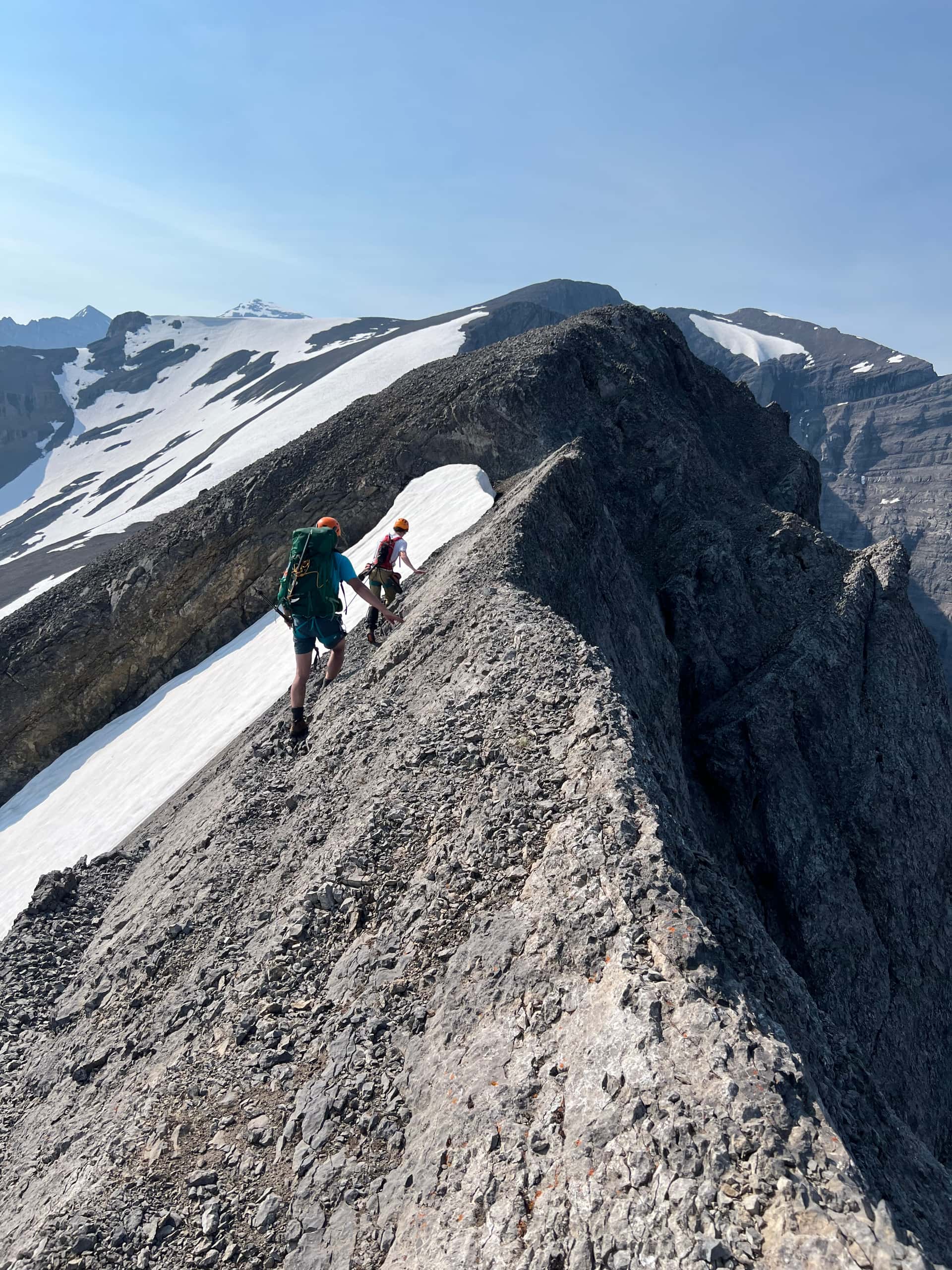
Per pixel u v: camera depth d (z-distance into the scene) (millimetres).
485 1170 5457
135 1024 9977
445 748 10336
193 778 23297
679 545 28578
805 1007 7137
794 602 26750
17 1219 8078
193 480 122250
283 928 9062
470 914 7738
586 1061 5695
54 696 34281
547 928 6969
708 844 22406
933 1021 22078
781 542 28016
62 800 29047
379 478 34594
